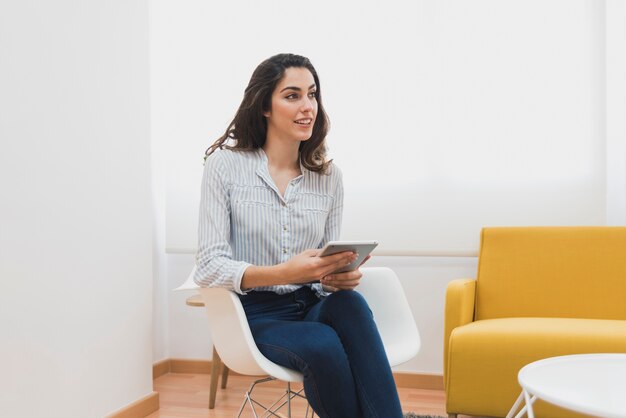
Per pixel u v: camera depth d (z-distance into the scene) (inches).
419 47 122.9
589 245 104.9
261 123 71.2
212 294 60.5
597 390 51.5
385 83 124.2
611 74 114.7
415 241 121.8
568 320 94.6
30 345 77.0
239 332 57.4
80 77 88.0
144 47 105.0
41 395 78.8
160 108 134.3
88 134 89.5
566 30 116.4
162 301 134.4
